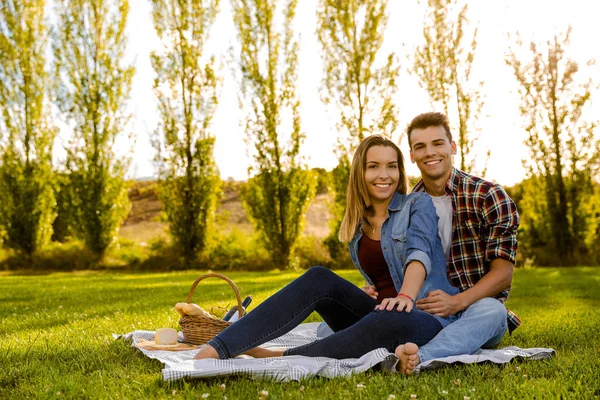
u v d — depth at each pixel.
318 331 3.80
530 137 16.42
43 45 19.52
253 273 15.41
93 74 18.75
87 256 19.17
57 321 5.49
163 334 3.62
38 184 19.53
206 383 2.62
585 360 2.94
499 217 3.35
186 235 18.61
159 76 18.17
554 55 15.98
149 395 2.45
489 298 3.19
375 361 2.72
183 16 18.09
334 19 17.19
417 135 3.60
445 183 3.60
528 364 2.87
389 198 3.33
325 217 24.78
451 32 16.78
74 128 18.80
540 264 16.55
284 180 17.81
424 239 3.10
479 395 2.33
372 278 3.39
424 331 2.95
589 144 16.03
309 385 2.55
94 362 3.22
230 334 2.84
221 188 19.30
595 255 16.38
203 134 18.53
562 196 16.36
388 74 17.08
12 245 19.45
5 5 19.00
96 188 18.94
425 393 2.38
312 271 3.02
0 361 3.25
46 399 2.45
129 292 8.91
